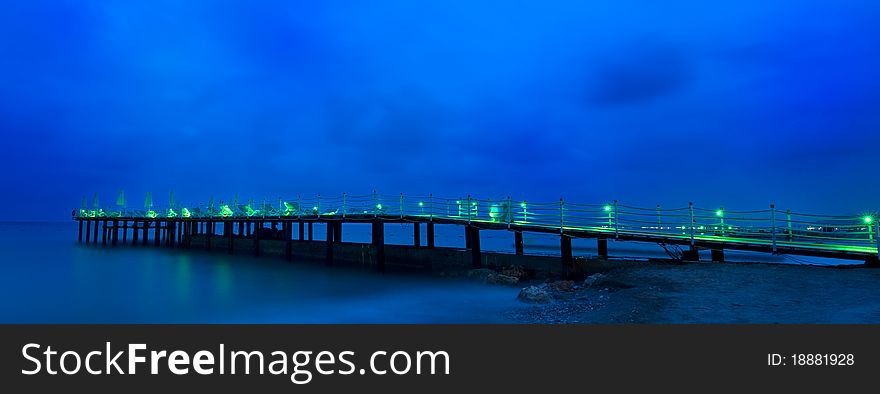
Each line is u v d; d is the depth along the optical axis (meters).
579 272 20.72
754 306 11.01
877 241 14.94
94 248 54.16
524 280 22.23
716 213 20.62
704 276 14.97
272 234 43.03
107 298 20.39
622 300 13.41
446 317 14.61
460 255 25.53
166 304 18.69
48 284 24.97
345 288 22.59
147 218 57.88
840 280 13.01
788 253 16.11
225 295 20.89
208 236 47.91
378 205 28.11
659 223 19.95
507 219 23.86
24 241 70.31
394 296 19.64
